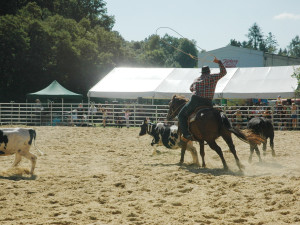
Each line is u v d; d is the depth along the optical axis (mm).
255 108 23875
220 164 10203
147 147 13984
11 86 40594
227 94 24141
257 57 52688
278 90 23375
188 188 7184
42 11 49938
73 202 6438
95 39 47750
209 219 5441
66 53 41188
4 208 6102
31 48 39406
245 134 8914
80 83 43531
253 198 6410
